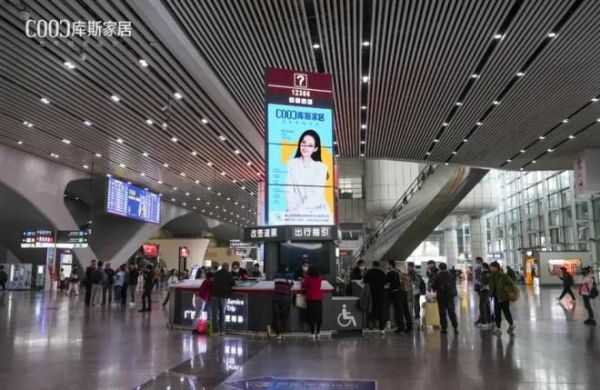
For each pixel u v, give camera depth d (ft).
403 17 32.37
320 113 34.65
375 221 138.21
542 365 21.09
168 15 30.76
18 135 57.93
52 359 22.18
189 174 81.35
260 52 37.42
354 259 114.93
